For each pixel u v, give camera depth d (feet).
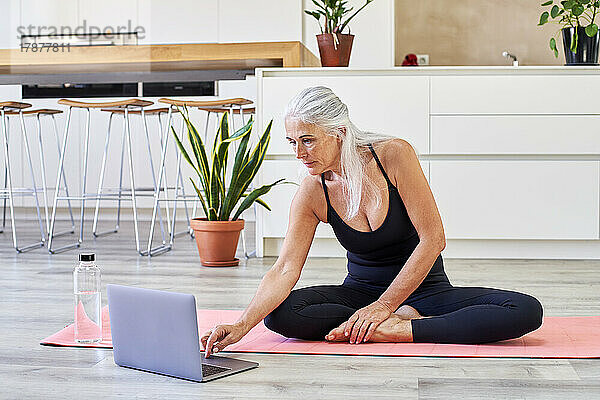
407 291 7.27
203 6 20.44
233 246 13.19
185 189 20.72
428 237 7.18
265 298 7.18
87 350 7.23
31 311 9.19
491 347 7.17
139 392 5.90
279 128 14.03
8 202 21.40
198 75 16.98
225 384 6.09
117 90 20.72
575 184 13.88
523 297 7.25
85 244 16.21
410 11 21.57
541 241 14.12
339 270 12.67
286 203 14.14
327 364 6.66
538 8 21.24
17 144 21.04
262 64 15.43
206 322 8.51
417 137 13.99
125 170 20.83
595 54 14.07
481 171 13.96
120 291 6.53
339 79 13.99
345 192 7.38
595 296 10.25
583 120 13.79
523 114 13.87
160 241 16.79
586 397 5.76
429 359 6.80
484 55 21.43
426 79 13.92
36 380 6.24
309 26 20.12
